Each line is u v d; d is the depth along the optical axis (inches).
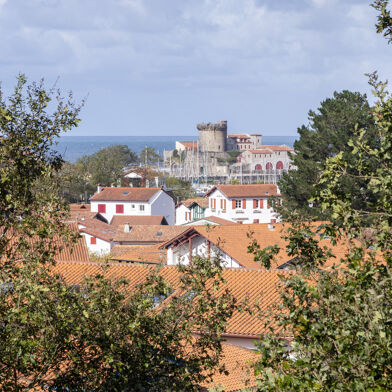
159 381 1401.3
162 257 1561.3
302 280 944.3
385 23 1075.3
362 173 1030.4
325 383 822.5
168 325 1433.3
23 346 1177.4
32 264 1274.6
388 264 918.4
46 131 1395.2
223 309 1472.7
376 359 818.8
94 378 1279.5
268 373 869.8
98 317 1302.9
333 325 871.1
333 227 994.7
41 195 1363.2
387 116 1031.0
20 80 1385.3
